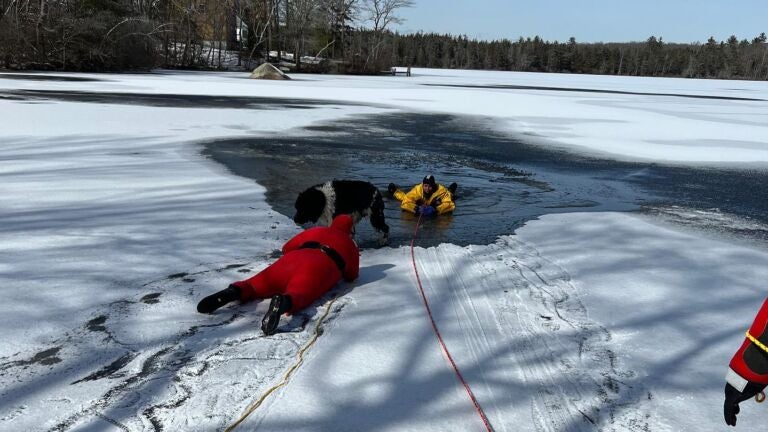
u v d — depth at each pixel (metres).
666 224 7.33
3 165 8.95
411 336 3.68
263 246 5.50
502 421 2.79
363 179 9.52
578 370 3.36
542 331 3.89
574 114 24.30
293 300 3.69
